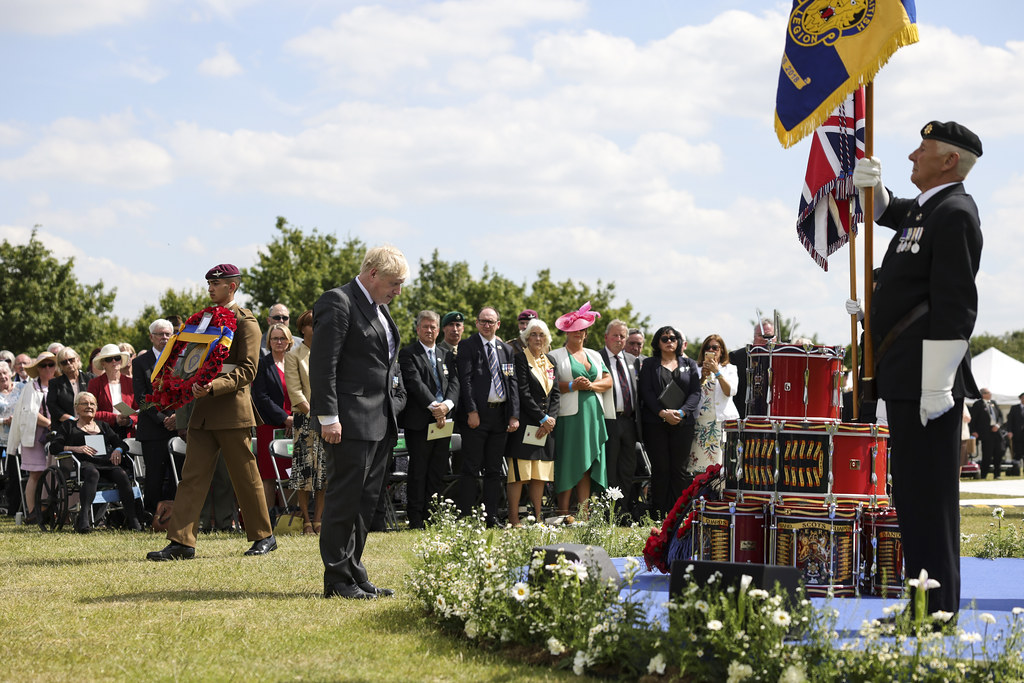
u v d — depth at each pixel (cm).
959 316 478
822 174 636
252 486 829
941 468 491
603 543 808
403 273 641
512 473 1110
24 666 444
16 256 3872
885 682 391
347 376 628
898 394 496
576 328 1148
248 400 829
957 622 480
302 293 4078
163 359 815
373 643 495
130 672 436
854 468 612
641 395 1173
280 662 457
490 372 1108
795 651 398
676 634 420
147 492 1108
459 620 518
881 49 553
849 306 566
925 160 505
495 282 4344
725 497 645
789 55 588
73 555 829
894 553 605
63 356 1158
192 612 565
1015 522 1119
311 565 750
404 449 1161
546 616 480
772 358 632
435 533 662
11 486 1239
